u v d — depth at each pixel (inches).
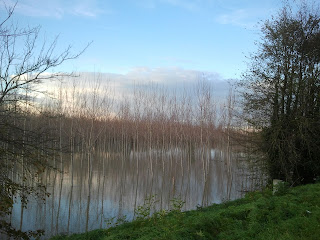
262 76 724.0
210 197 908.0
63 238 491.8
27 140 387.9
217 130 1573.6
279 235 294.0
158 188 1095.0
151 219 423.8
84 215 698.2
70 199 852.6
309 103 698.8
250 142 761.6
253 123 738.8
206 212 482.0
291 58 703.1
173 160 1812.3
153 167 1673.2
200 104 1408.7
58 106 1216.8
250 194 586.9
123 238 339.3
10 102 384.2
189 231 315.3
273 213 356.2
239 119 836.6
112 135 1975.9
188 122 1631.4
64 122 1249.4
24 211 718.5
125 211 727.7
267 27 727.7
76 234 500.7
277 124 693.3
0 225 386.9
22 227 601.0
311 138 670.5
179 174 1473.9
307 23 714.8
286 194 471.5
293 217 346.6
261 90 730.2
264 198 428.1
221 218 362.0
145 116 1680.6
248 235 307.9
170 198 890.7
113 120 1825.8
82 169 1408.7
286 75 706.8
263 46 743.7
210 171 1491.1
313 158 685.3
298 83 701.3
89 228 599.2
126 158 1930.4
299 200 408.5
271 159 709.3
